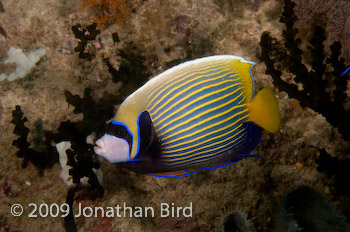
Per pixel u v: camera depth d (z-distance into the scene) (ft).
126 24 5.41
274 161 4.45
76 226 4.32
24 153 4.42
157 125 3.23
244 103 3.27
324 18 4.86
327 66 4.91
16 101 5.07
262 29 5.42
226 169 4.30
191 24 5.29
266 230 4.30
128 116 3.21
